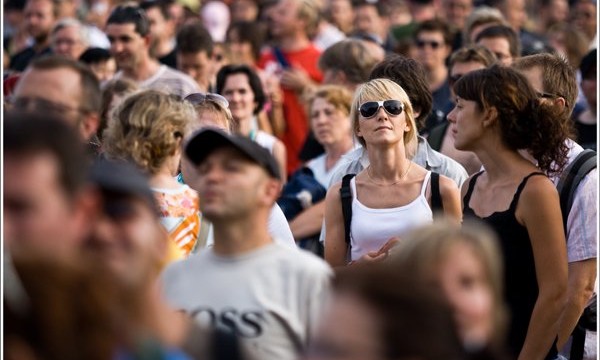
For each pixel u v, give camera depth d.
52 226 6.80
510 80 11.34
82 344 6.26
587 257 11.89
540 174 11.25
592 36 31.33
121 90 15.59
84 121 9.85
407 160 12.94
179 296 9.22
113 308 6.38
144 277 6.95
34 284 6.25
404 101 12.94
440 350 6.07
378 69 14.24
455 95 11.79
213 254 9.29
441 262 7.25
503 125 11.34
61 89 9.71
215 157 9.13
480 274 7.33
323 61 20.16
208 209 9.11
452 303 6.92
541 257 11.16
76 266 6.36
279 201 16.17
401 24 31.84
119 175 7.36
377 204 12.80
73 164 6.87
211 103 13.23
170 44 27.97
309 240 15.75
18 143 6.78
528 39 28.38
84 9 34.53
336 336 6.12
